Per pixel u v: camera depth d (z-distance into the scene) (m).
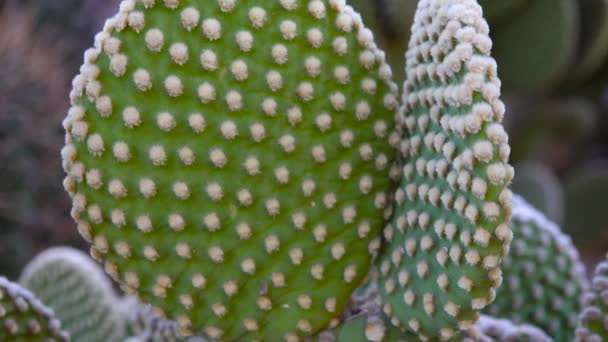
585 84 1.51
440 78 0.36
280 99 0.37
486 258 0.35
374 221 0.38
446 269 0.36
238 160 0.37
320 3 0.37
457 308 0.36
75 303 0.52
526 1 1.18
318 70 0.37
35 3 1.43
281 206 0.37
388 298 0.38
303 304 0.38
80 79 0.37
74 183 0.37
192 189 0.37
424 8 0.37
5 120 1.23
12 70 1.23
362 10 0.79
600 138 1.90
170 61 0.36
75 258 0.53
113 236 0.37
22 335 0.41
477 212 0.34
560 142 1.69
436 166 0.36
